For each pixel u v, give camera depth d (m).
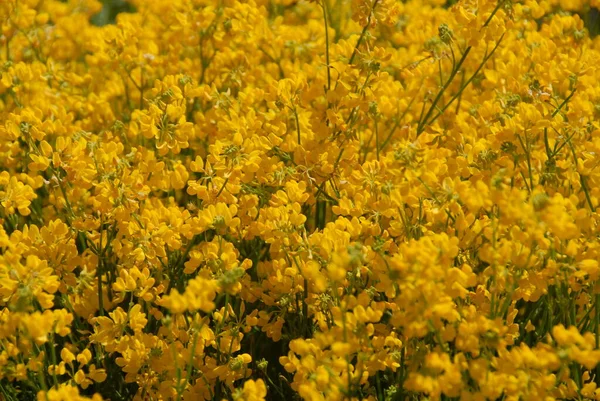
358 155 4.54
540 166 3.92
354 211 3.70
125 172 3.69
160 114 3.94
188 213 3.68
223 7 5.35
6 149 4.16
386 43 6.29
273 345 4.18
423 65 4.95
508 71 4.62
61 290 3.74
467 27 4.32
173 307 2.84
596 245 3.22
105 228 3.94
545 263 3.22
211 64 5.45
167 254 3.94
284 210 3.49
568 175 3.79
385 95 4.67
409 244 3.12
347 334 2.97
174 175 3.78
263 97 4.46
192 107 5.08
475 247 3.54
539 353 2.75
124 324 3.44
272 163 3.94
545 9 5.28
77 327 3.92
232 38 5.23
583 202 4.01
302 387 2.94
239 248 4.31
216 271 3.42
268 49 5.62
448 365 2.75
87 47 5.35
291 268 3.48
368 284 3.70
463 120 4.42
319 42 5.54
